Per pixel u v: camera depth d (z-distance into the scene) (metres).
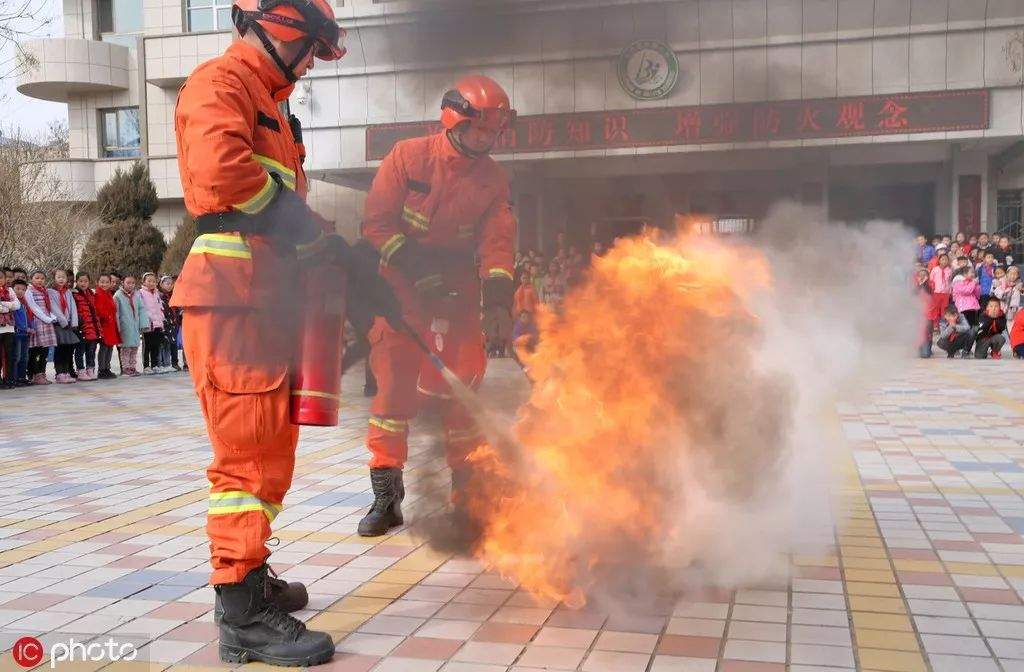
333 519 4.42
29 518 4.51
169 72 26.20
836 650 2.78
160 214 27.12
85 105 27.34
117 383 12.98
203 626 3.04
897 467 5.46
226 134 2.65
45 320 12.55
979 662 2.68
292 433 2.91
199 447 6.80
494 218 4.23
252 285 2.79
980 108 10.70
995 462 5.61
